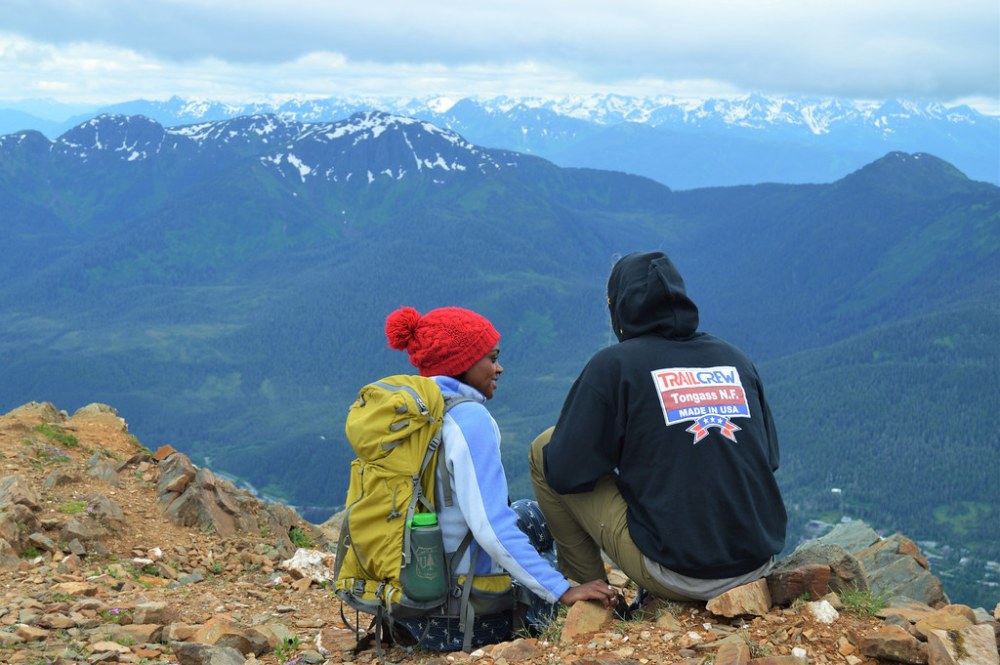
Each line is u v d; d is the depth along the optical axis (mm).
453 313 4582
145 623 5598
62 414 11492
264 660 4895
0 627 5145
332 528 10594
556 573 4402
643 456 4383
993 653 3871
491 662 4145
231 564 8047
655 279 4570
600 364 4488
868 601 4430
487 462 4277
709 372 4496
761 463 4441
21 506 7645
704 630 4246
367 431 4266
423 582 4266
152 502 9047
